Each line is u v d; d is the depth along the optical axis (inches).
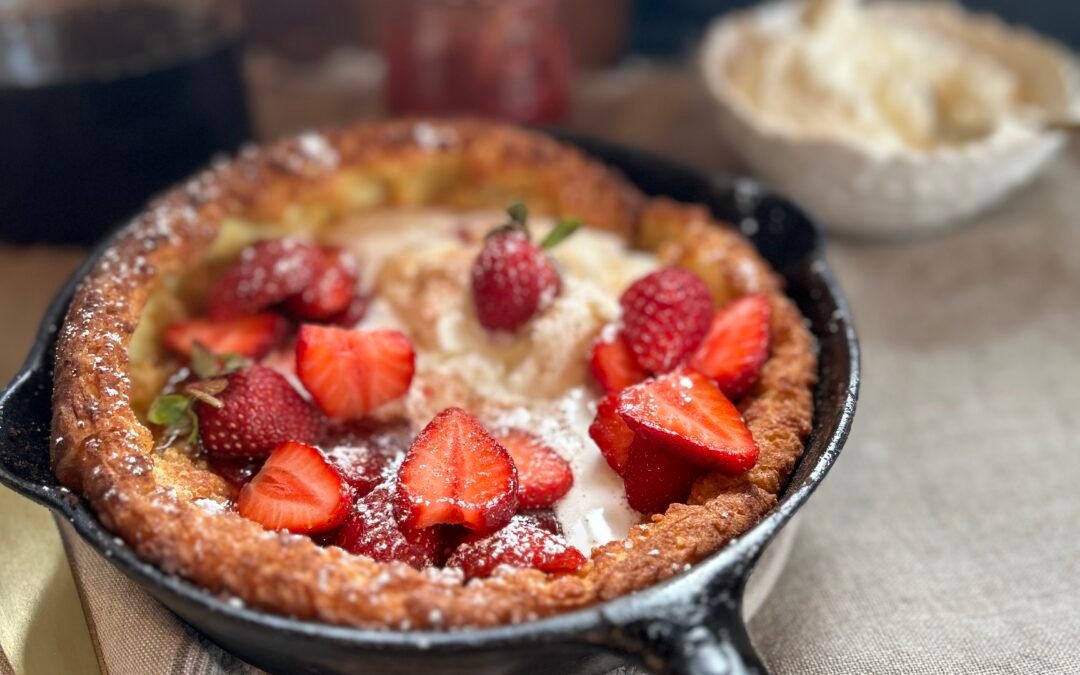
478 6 21.8
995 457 18.4
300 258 17.6
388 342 16.4
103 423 14.5
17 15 20.5
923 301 21.2
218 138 21.1
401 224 19.7
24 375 15.2
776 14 24.3
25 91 19.0
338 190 19.6
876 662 15.4
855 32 22.8
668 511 14.8
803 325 17.1
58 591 15.6
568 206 19.6
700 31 28.1
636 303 16.6
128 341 16.0
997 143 20.8
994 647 15.5
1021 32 23.8
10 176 20.0
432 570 13.9
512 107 22.6
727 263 18.0
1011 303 21.1
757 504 14.6
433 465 14.7
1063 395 19.4
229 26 21.2
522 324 17.1
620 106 25.4
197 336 17.0
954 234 22.5
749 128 21.5
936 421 19.1
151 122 20.0
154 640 14.5
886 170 20.8
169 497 14.0
